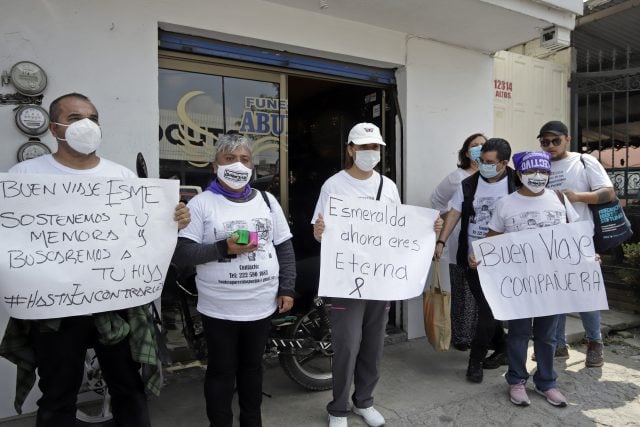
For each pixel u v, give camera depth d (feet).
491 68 14.58
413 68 13.03
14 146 8.35
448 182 12.17
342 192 8.20
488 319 9.96
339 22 11.67
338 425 8.25
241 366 7.32
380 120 13.88
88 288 5.97
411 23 12.06
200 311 7.10
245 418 7.36
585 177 10.36
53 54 8.57
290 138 16.61
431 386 10.26
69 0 8.64
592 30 18.06
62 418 6.10
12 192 5.62
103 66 9.00
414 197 13.25
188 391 9.90
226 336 6.97
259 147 11.96
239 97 11.60
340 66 12.48
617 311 15.74
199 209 6.87
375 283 7.96
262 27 10.57
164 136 10.81
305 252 15.20
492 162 9.46
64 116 5.86
